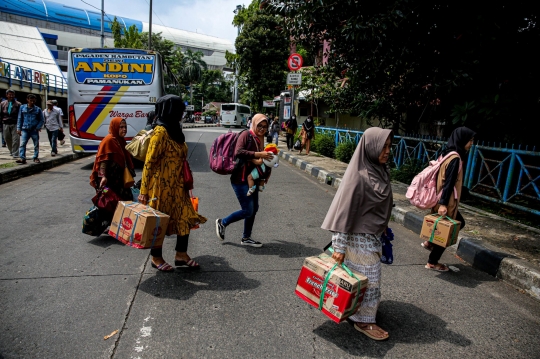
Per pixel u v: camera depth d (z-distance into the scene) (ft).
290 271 12.62
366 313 9.05
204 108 251.60
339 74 33.58
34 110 29.55
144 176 11.19
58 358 7.82
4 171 25.44
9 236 14.92
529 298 11.64
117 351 8.13
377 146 8.27
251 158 13.62
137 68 32.35
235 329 9.14
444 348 8.80
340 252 8.48
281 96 81.61
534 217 20.06
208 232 16.35
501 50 22.29
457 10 22.22
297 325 9.45
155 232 10.77
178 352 8.19
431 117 32.86
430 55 25.43
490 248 14.05
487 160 21.72
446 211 12.38
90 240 14.74
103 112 32.27
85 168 32.53
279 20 30.42
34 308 9.68
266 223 18.13
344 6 24.11
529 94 21.45
